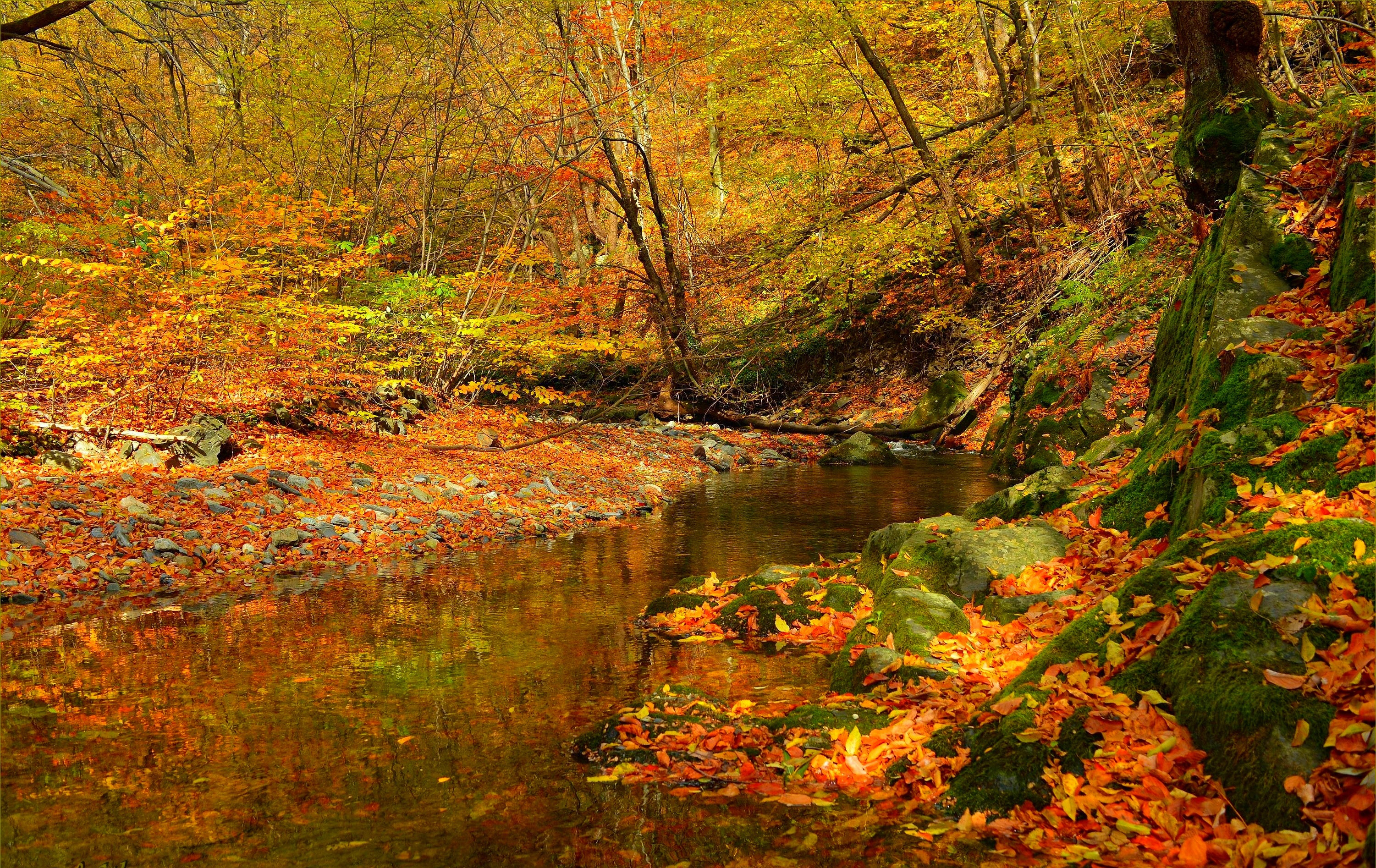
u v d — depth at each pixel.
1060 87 16.12
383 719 4.24
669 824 3.17
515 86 15.92
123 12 12.65
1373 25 8.91
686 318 17.06
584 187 21.61
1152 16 15.94
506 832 3.12
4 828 3.17
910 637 4.67
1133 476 5.93
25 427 9.59
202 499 8.69
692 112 20.58
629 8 19.16
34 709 4.38
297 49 16.33
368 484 10.07
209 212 12.24
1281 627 3.08
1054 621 4.56
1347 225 5.76
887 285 21.56
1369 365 4.50
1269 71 12.50
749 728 3.98
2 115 16.34
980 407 18.09
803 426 18.39
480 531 9.22
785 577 6.58
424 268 15.52
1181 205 12.62
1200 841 2.59
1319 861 2.37
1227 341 5.74
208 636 5.69
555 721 4.21
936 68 19.14
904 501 11.30
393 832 3.12
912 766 3.49
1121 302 13.66
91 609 6.34
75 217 12.37
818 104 18.19
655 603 6.32
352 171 15.71
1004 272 18.81
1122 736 3.11
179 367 11.53
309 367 12.51
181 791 3.46
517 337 15.30
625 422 18.83
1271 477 4.24
